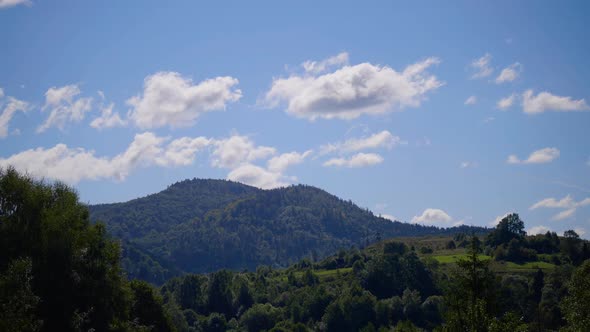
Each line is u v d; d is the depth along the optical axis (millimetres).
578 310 40906
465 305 36938
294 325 134625
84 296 47156
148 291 67312
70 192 51781
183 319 121625
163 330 67188
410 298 142000
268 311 153250
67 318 44625
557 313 94812
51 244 45750
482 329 35250
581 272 42375
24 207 46594
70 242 47156
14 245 44312
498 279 38406
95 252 50906
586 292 40625
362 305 141375
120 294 53156
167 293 156500
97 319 48469
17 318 35594
